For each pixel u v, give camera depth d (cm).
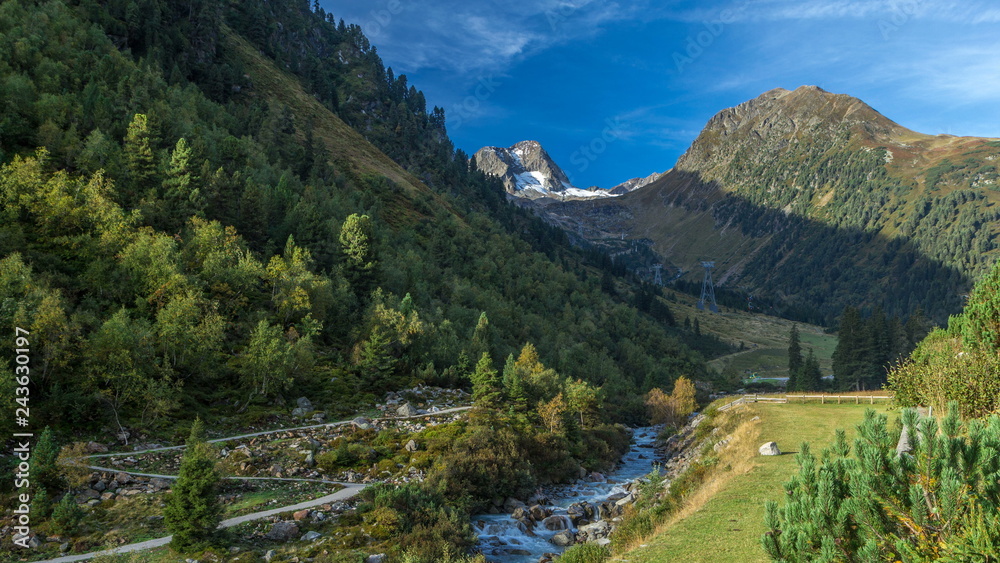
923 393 2641
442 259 19075
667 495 4150
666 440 9138
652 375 14988
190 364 7056
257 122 19788
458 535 4309
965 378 2380
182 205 10712
